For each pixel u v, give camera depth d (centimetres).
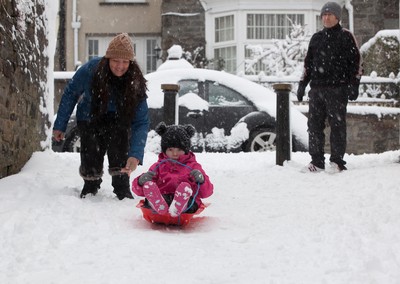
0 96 592
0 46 584
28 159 731
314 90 812
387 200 562
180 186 466
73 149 1111
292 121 1100
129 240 420
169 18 2186
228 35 2162
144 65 2436
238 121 1116
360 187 649
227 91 1141
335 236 431
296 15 2144
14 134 657
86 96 579
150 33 2427
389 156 924
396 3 2181
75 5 2400
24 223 441
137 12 2427
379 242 405
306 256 382
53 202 518
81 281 324
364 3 2173
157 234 448
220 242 424
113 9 2423
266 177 758
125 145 585
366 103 1573
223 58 2170
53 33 865
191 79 1148
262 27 2138
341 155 791
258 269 354
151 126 1108
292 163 855
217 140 1109
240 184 717
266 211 549
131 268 351
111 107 578
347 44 798
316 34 820
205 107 1118
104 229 450
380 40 1677
